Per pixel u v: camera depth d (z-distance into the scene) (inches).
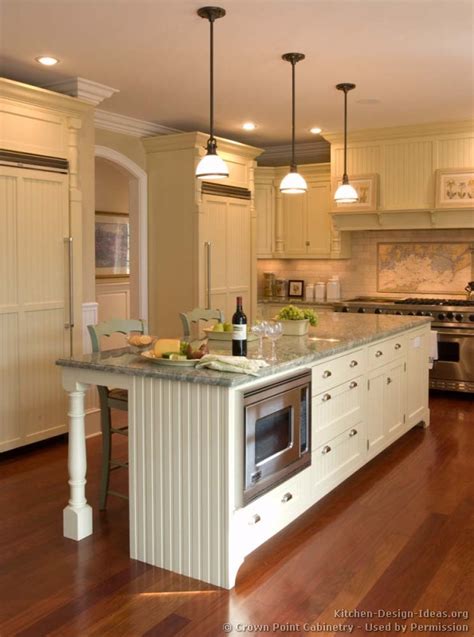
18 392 181.3
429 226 258.5
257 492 116.3
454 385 250.1
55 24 148.0
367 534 132.9
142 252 253.1
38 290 184.5
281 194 299.3
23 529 134.8
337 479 152.8
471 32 151.4
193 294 246.1
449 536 131.7
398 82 193.3
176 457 115.3
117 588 111.4
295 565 119.6
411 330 197.3
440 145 250.7
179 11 139.6
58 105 185.5
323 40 157.1
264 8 137.5
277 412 122.3
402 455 183.3
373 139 262.8
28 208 180.2
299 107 224.2
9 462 177.8
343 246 289.3
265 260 319.9
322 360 141.8
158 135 256.1
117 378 121.4
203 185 244.4
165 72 184.5
